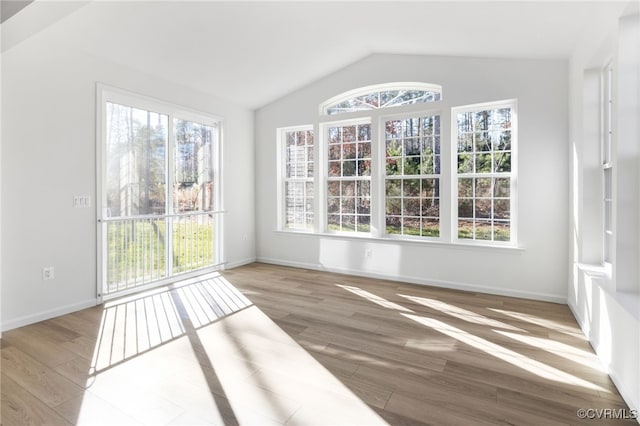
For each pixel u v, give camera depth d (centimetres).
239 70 429
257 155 564
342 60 455
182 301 362
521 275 376
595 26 254
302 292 396
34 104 301
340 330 287
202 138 480
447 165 413
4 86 282
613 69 227
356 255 478
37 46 302
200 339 269
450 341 265
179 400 189
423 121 438
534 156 367
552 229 360
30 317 300
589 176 288
